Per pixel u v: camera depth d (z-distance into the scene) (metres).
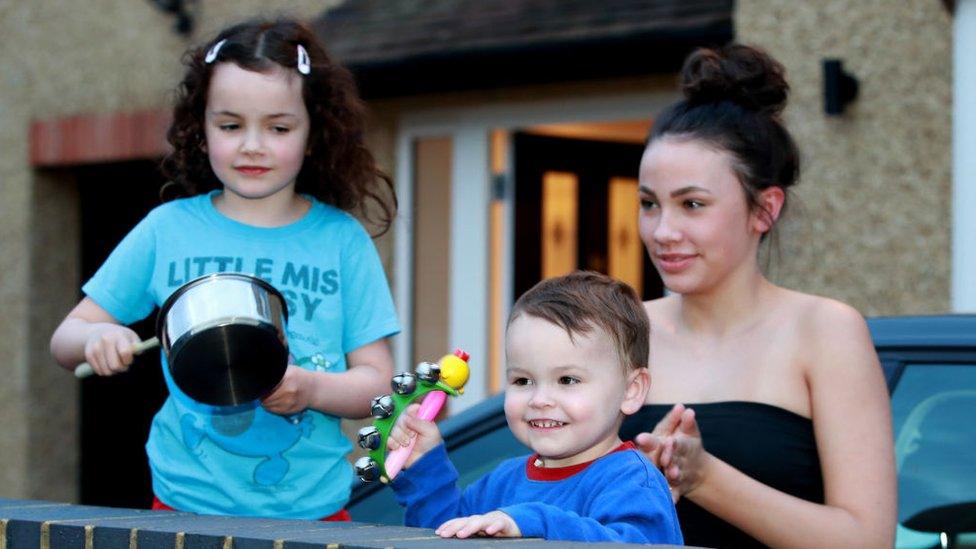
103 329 3.20
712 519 3.07
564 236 8.92
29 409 10.42
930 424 3.34
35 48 10.37
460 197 8.75
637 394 2.71
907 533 3.29
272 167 3.37
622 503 2.49
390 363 3.51
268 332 2.89
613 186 9.14
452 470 2.71
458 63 7.96
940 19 6.36
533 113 8.41
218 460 3.34
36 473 10.45
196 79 3.48
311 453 3.40
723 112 3.15
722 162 3.08
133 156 9.73
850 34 6.62
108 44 9.94
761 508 2.87
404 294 8.89
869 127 6.56
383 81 8.40
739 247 3.12
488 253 8.66
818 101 6.70
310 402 3.16
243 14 9.26
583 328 2.59
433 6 8.57
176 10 9.47
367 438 2.65
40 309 10.48
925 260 6.39
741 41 6.95
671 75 7.70
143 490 11.04
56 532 2.44
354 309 3.51
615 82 8.02
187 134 3.62
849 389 2.98
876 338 3.45
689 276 3.11
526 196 8.73
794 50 6.79
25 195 10.41
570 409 2.57
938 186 6.37
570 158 8.92
